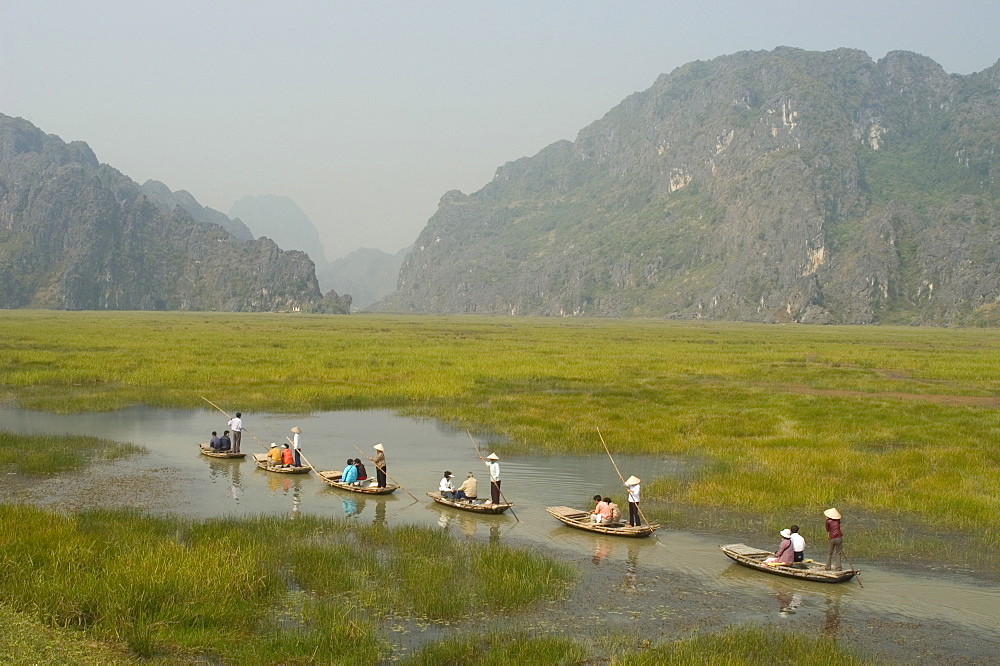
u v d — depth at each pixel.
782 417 45.34
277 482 29.23
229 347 87.62
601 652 15.12
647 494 28.06
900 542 22.77
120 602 15.54
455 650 14.66
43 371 58.19
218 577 17.11
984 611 17.75
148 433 38.25
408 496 27.59
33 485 27.12
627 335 150.88
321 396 50.78
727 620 16.98
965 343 139.88
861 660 15.00
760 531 23.69
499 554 20.27
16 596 15.48
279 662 14.07
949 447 36.28
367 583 18.16
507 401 50.34
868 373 73.50
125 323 154.88
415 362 74.12
